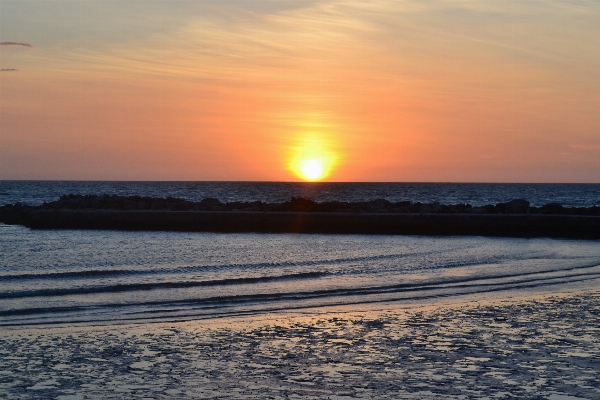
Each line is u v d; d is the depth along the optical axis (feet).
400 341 40.37
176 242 112.78
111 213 147.84
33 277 64.13
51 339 40.19
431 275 70.13
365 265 78.07
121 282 61.82
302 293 57.98
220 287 60.49
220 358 36.45
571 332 42.73
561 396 29.37
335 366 34.68
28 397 29.30
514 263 81.15
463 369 33.88
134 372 33.50
